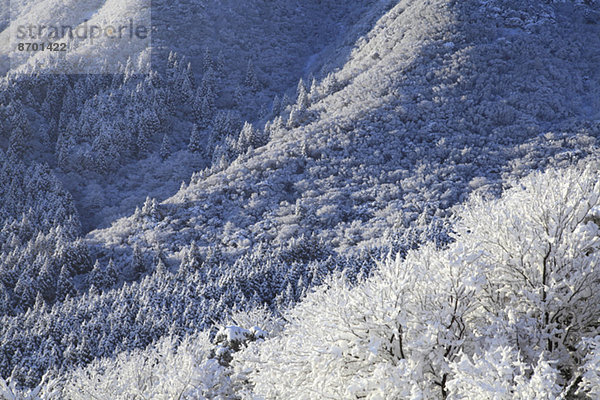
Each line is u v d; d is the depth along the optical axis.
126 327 59.44
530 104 132.88
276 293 66.00
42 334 61.44
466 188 106.38
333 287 13.75
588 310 11.70
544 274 12.17
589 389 10.56
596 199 12.62
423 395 10.11
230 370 17.88
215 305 61.25
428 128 127.25
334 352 11.35
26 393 14.02
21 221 108.81
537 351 11.41
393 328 11.03
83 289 85.44
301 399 11.84
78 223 114.44
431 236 71.25
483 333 11.46
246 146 137.00
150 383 21.92
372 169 116.81
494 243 12.63
